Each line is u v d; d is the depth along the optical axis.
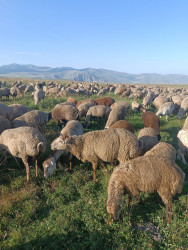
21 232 1.86
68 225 1.89
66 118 4.72
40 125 4.20
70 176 2.74
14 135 2.76
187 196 2.29
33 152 2.68
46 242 1.74
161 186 1.99
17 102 8.34
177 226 1.87
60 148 2.76
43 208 2.21
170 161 2.10
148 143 3.06
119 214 1.99
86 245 1.71
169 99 7.79
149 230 1.83
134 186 2.00
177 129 4.98
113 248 1.67
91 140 2.71
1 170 2.83
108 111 5.29
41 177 2.76
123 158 2.72
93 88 14.73
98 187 2.55
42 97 8.17
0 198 2.30
